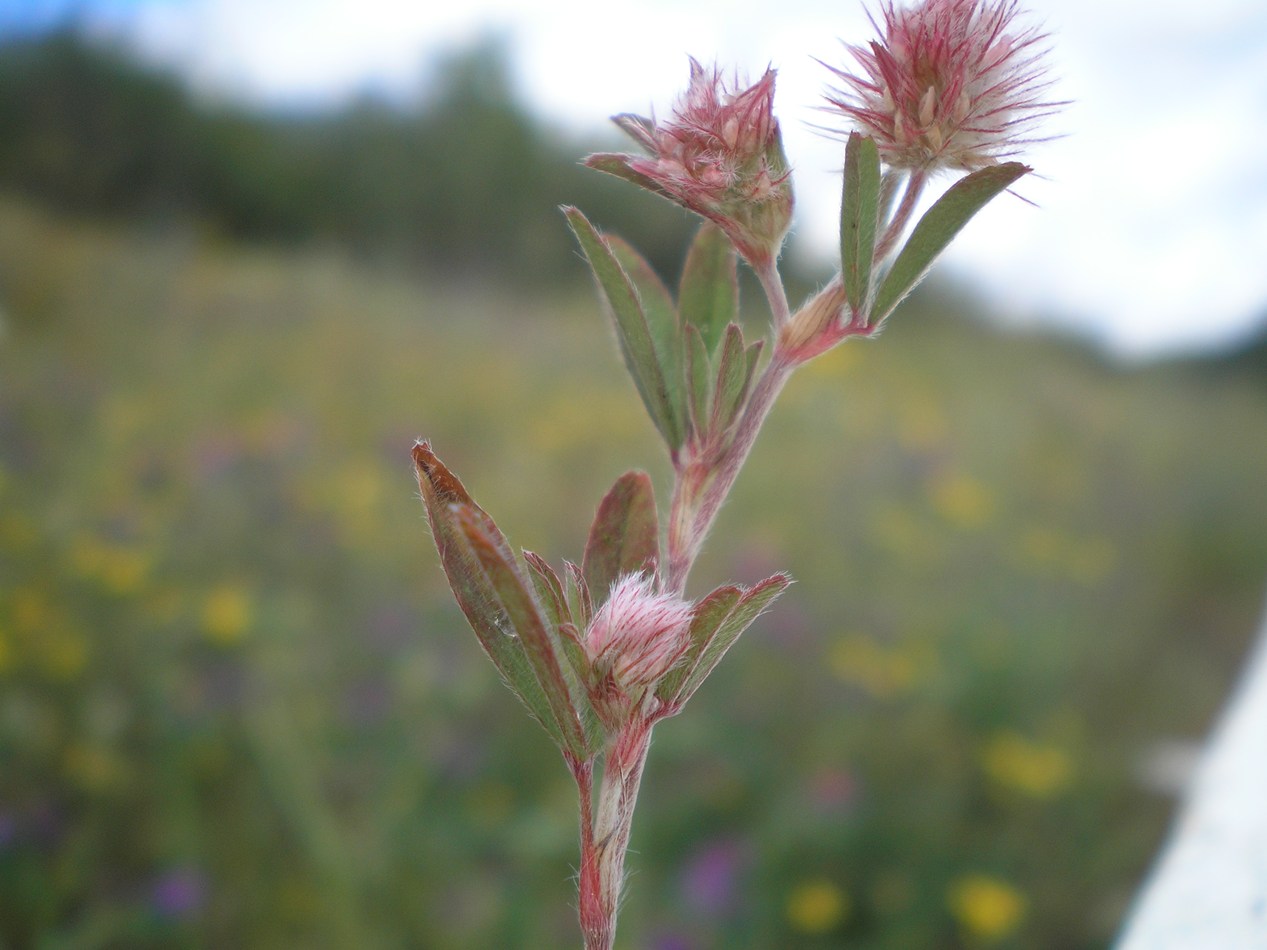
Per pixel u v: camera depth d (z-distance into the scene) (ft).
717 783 0.89
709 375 0.20
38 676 0.85
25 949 0.67
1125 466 2.09
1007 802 0.94
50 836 0.74
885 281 0.19
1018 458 1.90
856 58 0.21
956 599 1.25
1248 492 2.11
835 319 0.20
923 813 0.88
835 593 1.20
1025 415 2.26
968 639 1.13
